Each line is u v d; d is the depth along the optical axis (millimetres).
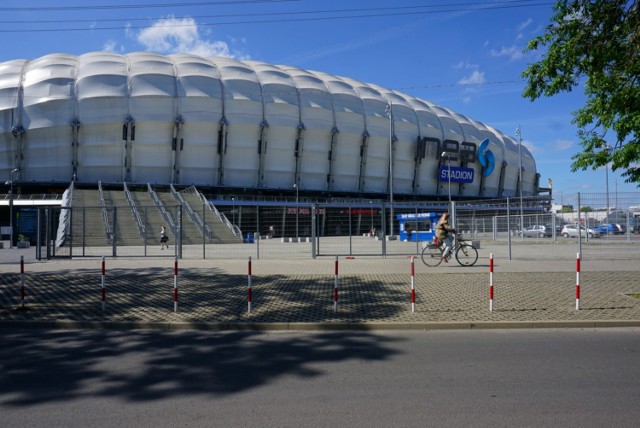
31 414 4715
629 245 21484
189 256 22547
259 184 68312
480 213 30594
